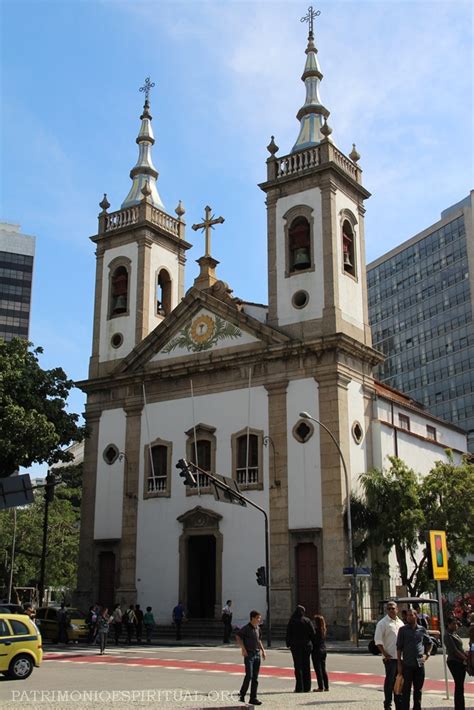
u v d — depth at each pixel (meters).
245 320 34.94
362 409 33.62
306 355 32.88
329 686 16.55
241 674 19.16
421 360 92.00
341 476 30.75
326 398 31.97
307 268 34.69
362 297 35.91
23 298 107.94
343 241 35.75
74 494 62.88
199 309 36.84
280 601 30.72
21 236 109.94
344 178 35.81
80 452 66.69
